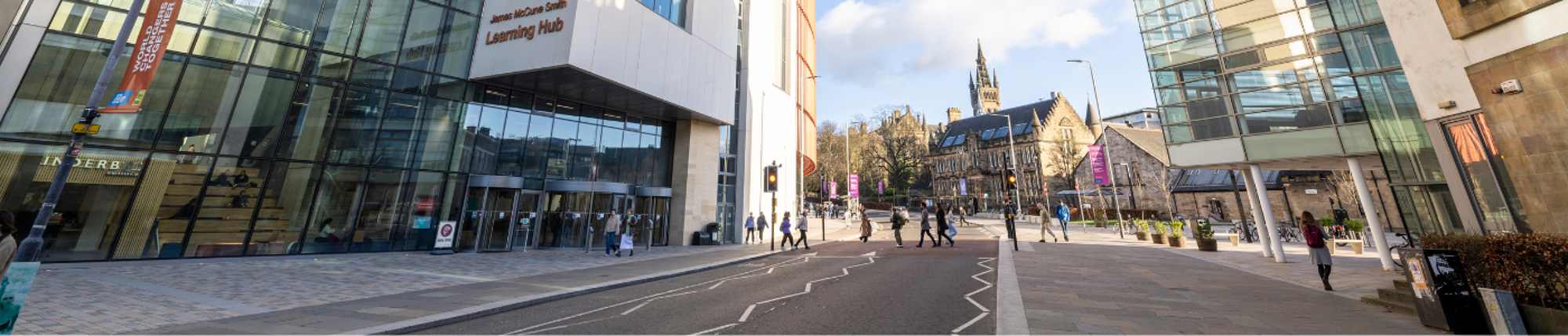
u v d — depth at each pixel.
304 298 7.96
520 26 16.80
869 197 94.62
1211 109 14.97
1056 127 80.62
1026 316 6.21
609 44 16.69
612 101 19.88
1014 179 21.97
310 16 15.51
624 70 17.17
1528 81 6.48
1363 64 11.76
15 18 12.03
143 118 13.14
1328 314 6.36
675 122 23.53
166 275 10.17
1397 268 10.93
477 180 17.50
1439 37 7.89
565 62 15.28
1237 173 45.53
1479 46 7.21
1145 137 60.47
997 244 20.73
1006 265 12.54
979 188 86.00
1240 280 9.80
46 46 12.27
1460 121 7.70
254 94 14.52
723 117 22.56
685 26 20.95
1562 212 6.05
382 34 16.50
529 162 18.98
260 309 6.99
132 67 7.96
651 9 18.73
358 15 16.20
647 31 18.39
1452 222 9.87
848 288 9.31
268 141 14.61
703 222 22.86
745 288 9.63
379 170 16.17
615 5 17.09
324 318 6.48
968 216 67.94
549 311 7.46
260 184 14.38
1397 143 10.97
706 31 21.83
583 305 7.98
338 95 15.69
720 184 24.19
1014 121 88.56
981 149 88.00
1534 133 6.42
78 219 12.20
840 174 82.75
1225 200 46.50
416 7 17.17
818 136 85.69
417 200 16.73
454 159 17.41
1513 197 7.00
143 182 13.01
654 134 22.80
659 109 20.80
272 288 8.88
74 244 12.09
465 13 17.86
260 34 14.76
